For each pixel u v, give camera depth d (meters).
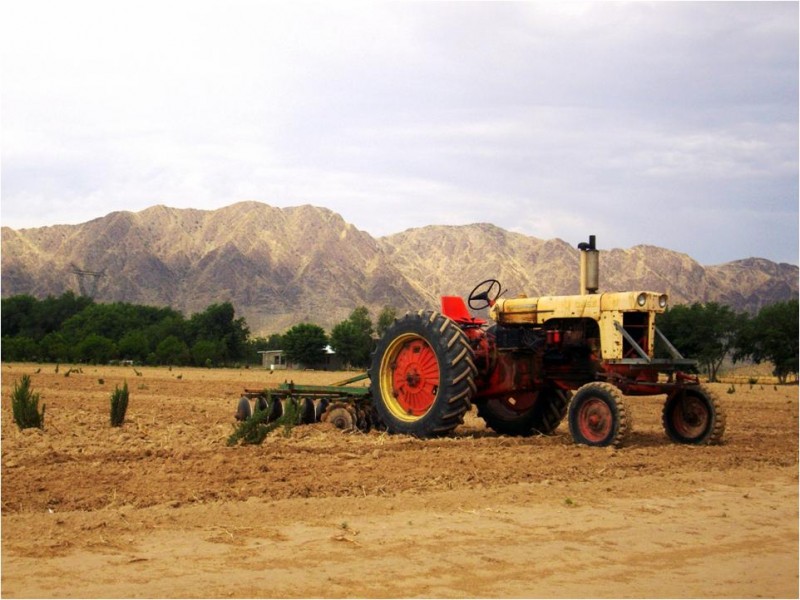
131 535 5.54
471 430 13.48
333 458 8.62
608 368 10.80
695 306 55.41
